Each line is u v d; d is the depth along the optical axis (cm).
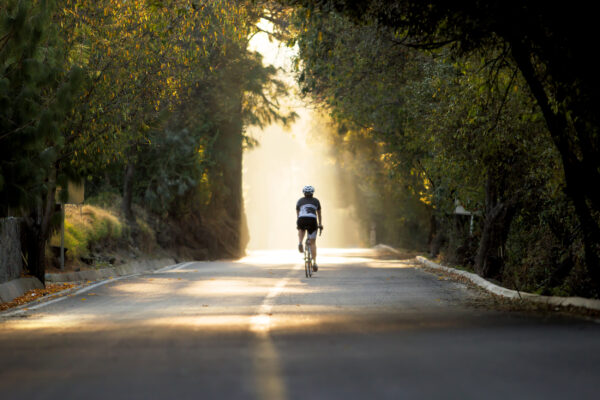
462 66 3512
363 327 2214
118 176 7800
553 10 2634
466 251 5981
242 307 2880
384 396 1284
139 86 4178
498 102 3938
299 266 6053
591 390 1316
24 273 4009
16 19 2850
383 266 6253
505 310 2719
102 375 1510
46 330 2272
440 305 2952
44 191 3347
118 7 3900
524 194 4431
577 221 3550
